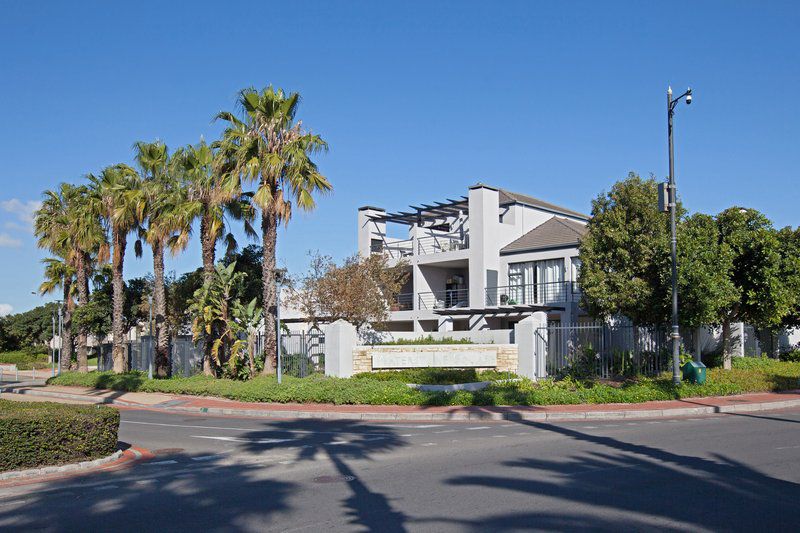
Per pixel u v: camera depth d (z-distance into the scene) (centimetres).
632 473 984
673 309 2180
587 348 2688
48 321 6222
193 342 2838
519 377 2567
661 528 695
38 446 1107
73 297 4047
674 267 2159
